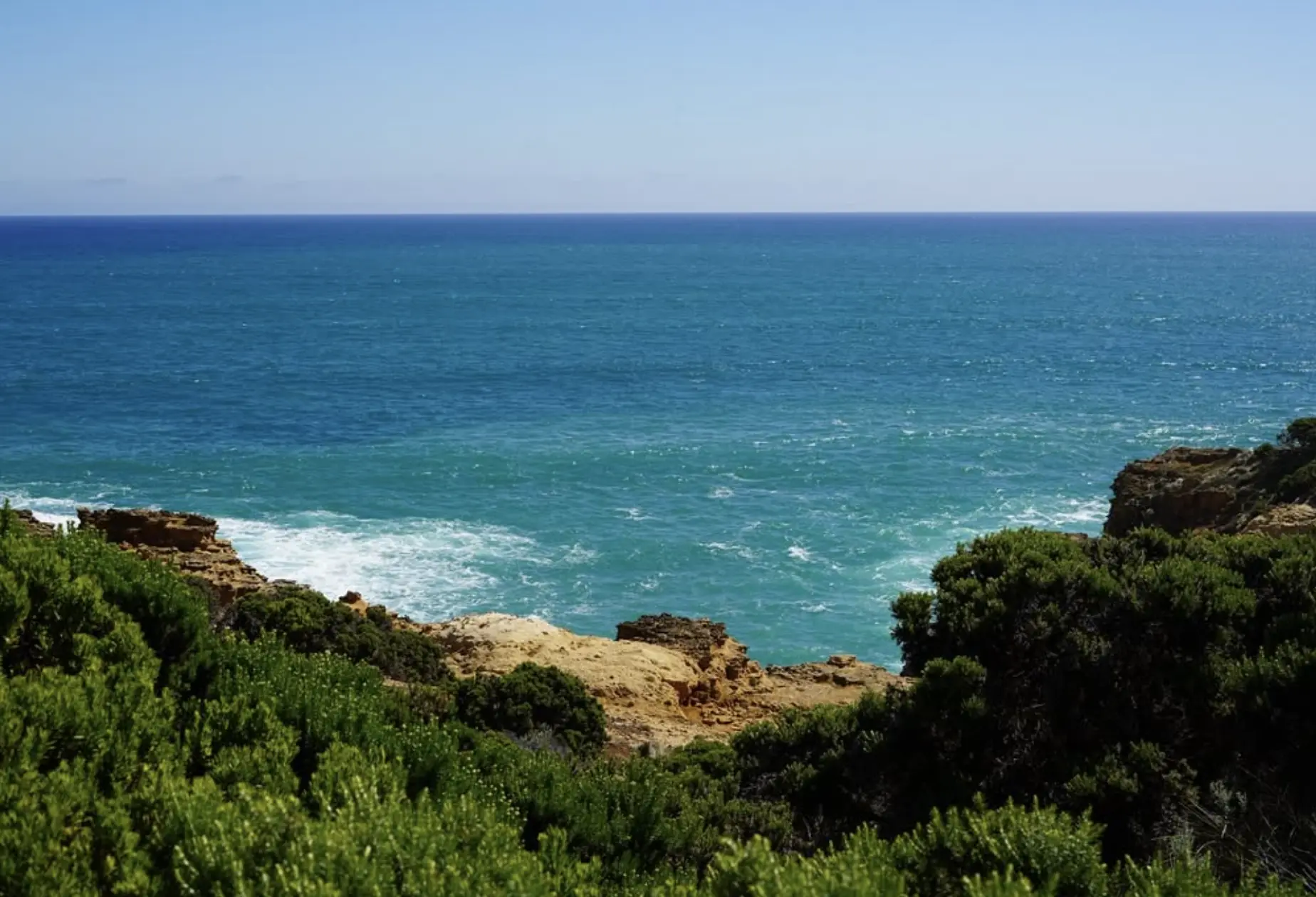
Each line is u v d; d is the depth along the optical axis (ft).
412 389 306.14
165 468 210.79
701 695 88.74
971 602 48.62
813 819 44.37
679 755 55.93
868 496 195.62
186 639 43.45
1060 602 47.47
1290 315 492.95
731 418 268.41
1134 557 51.57
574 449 231.09
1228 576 48.06
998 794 42.06
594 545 167.53
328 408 275.80
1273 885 26.58
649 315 508.53
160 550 121.90
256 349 381.19
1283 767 37.93
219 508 184.85
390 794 30.78
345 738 38.55
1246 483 117.91
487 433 248.32
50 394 284.82
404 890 25.49
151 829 28.68
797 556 163.32
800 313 522.06
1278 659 40.40
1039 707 44.39
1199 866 29.66
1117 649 45.27
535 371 341.82
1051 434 246.06
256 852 26.07
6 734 30.42
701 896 27.12
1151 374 331.57
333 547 164.45
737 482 205.16
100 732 32.27
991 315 504.43
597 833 38.73
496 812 35.22
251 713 36.81
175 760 34.12
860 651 132.05
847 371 343.67
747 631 136.67
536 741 60.80
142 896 25.58
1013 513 185.37
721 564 159.84
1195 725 43.14
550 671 70.33
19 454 218.59
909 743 45.24
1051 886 25.13
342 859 25.40
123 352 367.66
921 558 162.71
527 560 160.66
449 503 190.29
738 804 43.62
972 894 24.36
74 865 26.45
